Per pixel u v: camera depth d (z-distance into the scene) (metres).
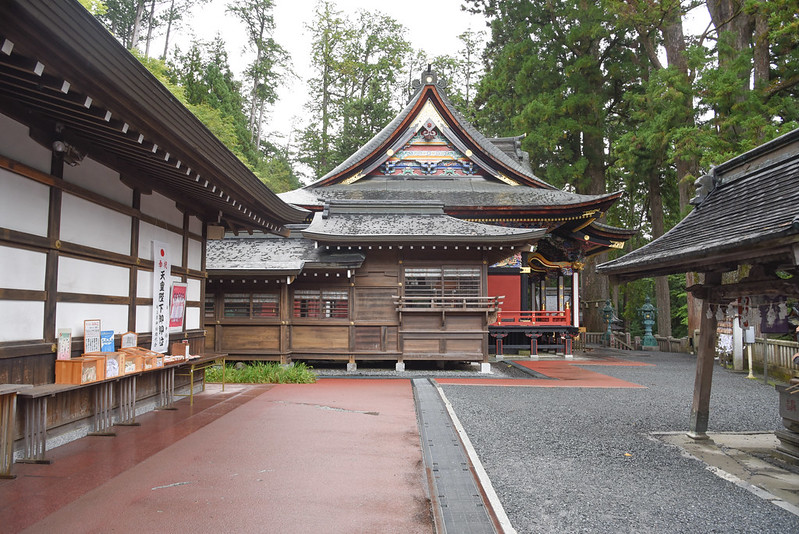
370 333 14.19
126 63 4.10
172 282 8.53
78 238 5.95
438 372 13.99
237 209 9.02
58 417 5.64
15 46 3.27
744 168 6.29
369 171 21.08
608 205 17.84
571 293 20.80
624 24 24.95
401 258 14.27
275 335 13.79
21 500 4.05
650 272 6.89
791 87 22.02
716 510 4.30
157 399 7.98
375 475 4.94
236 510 3.96
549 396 10.13
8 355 4.73
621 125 33.53
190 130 5.62
